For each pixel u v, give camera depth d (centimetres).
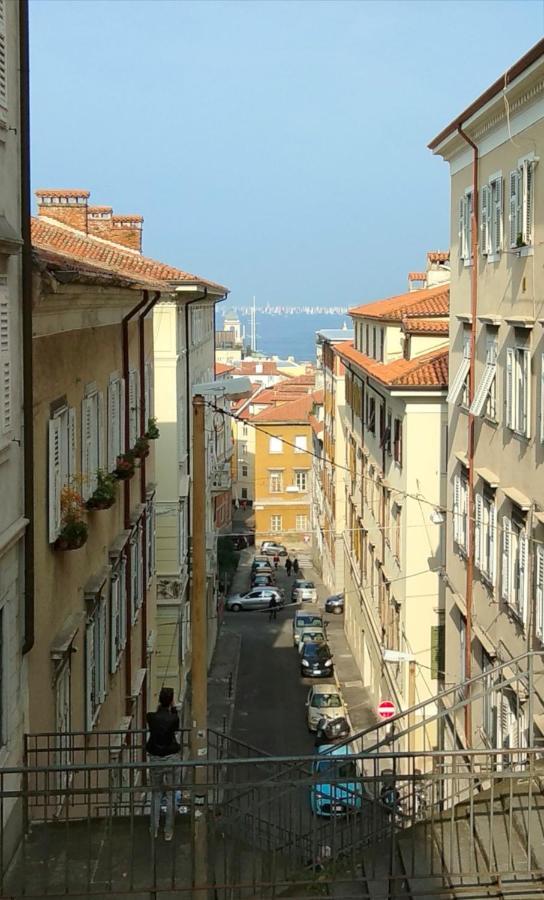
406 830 1789
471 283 3184
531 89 2459
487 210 2967
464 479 3375
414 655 4156
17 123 1739
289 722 5509
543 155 2433
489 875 1545
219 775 1859
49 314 1969
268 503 11881
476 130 2998
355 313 6088
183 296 4638
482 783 2675
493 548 2897
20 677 1770
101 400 2569
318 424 10106
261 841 1903
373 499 5397
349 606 7062
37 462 1892
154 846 1544
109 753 2461
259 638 7594
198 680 1739
